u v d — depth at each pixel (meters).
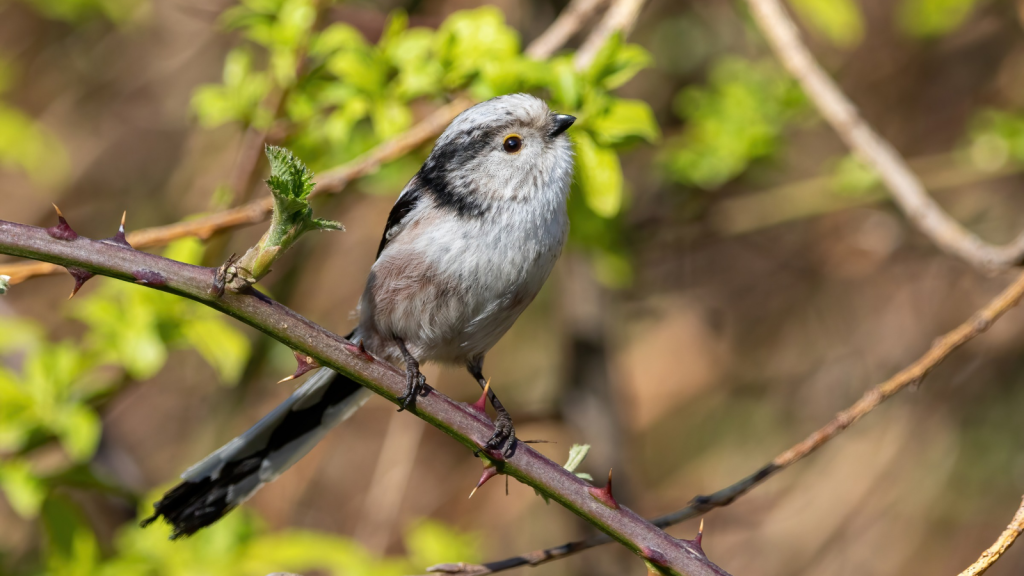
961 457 13.36
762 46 12.49
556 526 13.72
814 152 13.82
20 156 12.45
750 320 14.57
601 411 11.36
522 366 14.60
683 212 11.98
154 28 14.57
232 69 8.45
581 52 7.71
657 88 13.59
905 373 5.82
